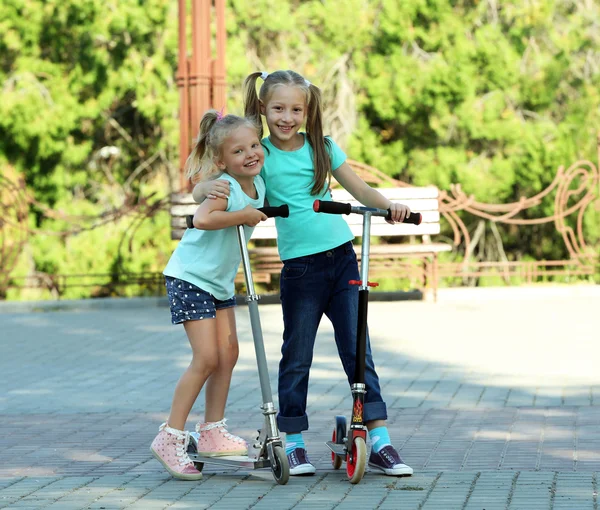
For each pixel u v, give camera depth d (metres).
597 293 26.55
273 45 39.16
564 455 10.87
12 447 12.07
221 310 10.73
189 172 10.70
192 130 25.55
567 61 37.22
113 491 9.92
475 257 41.31
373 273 26.67
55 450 11.89
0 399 15.22
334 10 37.38
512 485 9.68
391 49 37.47
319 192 10.62
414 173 37.56
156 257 38.78
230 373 10.81
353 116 38.19
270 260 25.92
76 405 14.66
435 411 13.48
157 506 9.31
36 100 37.19
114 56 38.28
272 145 10.60
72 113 37.72
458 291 26.31
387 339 19.88
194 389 10.45
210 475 10.61
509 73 36.38
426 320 22.41
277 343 19.83
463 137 37.66
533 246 40.09
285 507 9.18
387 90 36.91
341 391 15.14
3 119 37.12
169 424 10.45
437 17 36.91
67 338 21.22
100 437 12.57
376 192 10.77
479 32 36.38
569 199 37.72
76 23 37.62
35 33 37.75
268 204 10.78
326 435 12.37
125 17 36.94
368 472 10.48
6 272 27.80
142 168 41.34
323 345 19.50
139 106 38.06
